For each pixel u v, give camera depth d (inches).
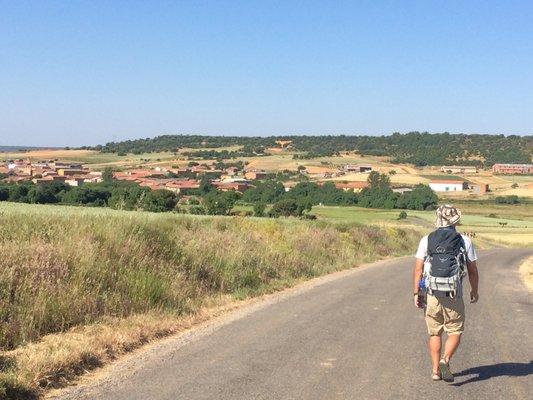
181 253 546.0
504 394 255.3
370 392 254.8
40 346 308.7
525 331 393.1
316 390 256.2
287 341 349.4
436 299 268.5
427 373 285.0
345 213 4173.2
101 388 258.4
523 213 5118.1
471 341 359.3
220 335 366.3
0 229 459.5
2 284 356.5
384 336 365.4
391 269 859.4
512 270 920.9
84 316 366.6
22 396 245.0
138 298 420.8
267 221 1034.7
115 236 486.9
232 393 251.0
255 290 554.3
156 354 317.7
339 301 513.7
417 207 4945.9
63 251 417.1
